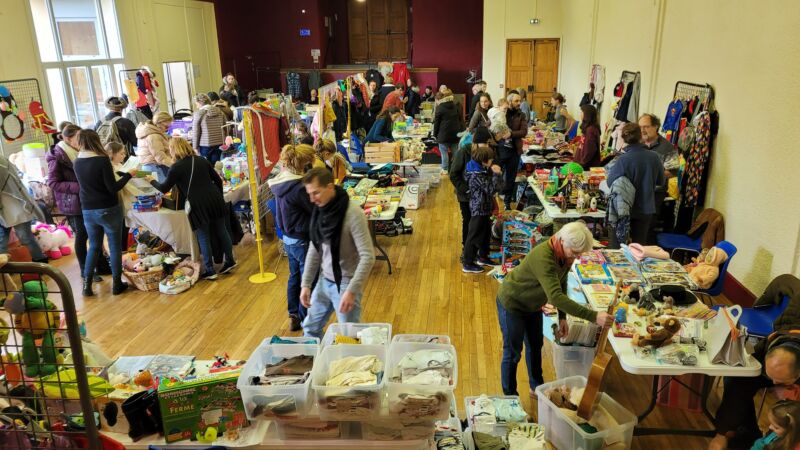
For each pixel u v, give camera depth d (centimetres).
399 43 1855
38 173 663
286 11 1669
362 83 1045
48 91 856
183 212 552
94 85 1002
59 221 691
